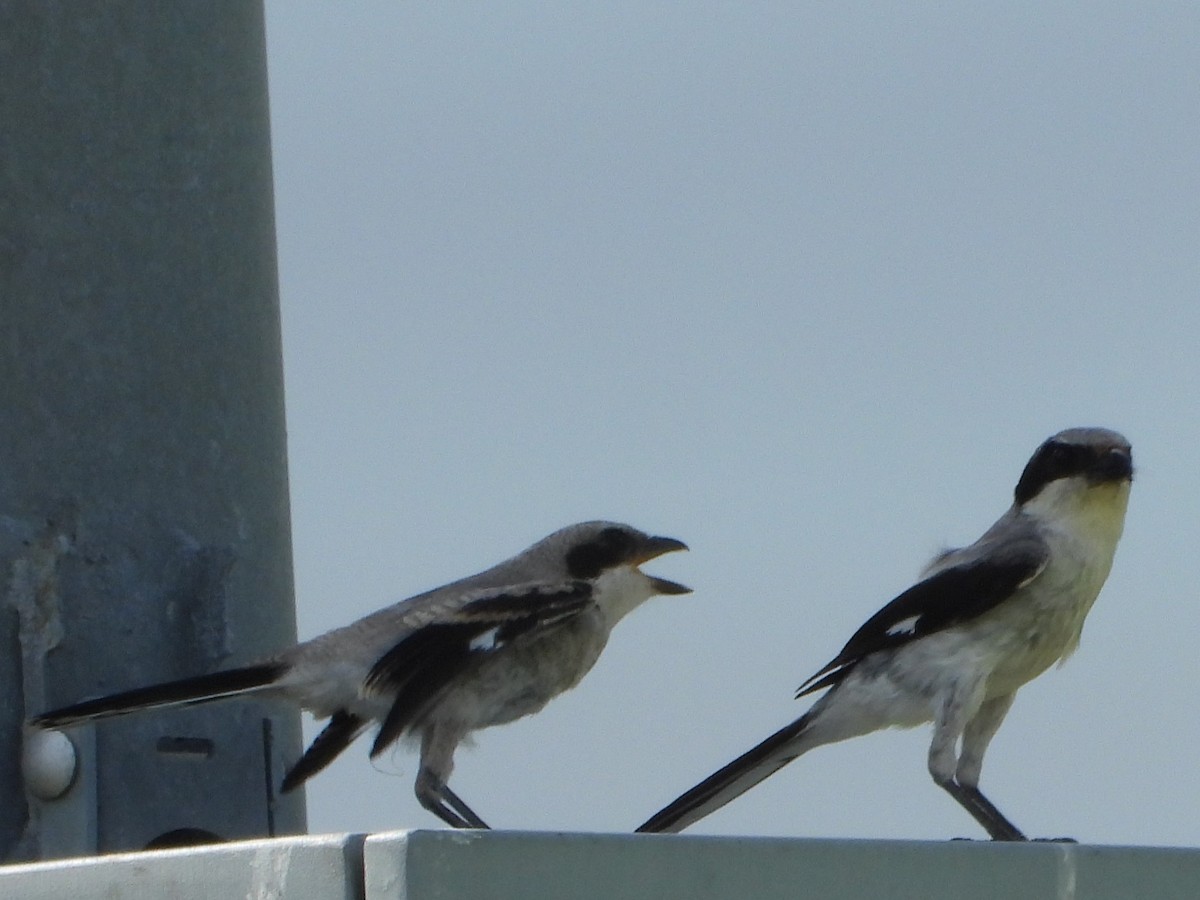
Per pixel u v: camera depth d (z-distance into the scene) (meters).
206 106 12.45
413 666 11.83
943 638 12.72
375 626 11.99
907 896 8.27
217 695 11.36
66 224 11.86
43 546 11.41
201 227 12.28
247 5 12.80
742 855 8.02
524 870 7.66
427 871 7.52
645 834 7.84
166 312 12.06
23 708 11.16
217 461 12.05
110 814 11.20
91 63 12.09
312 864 7.72
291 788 11.66
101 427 11.73
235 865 7.97
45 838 11.05
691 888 7.88
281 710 12.06
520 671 12.28
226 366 12.21
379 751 11.65
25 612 11.27
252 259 12.48
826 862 8.12
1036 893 8.49
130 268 11.98
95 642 11.44
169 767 11.45
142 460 11.80
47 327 11.71
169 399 11.97
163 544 11.77
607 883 7.77
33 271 11.73
